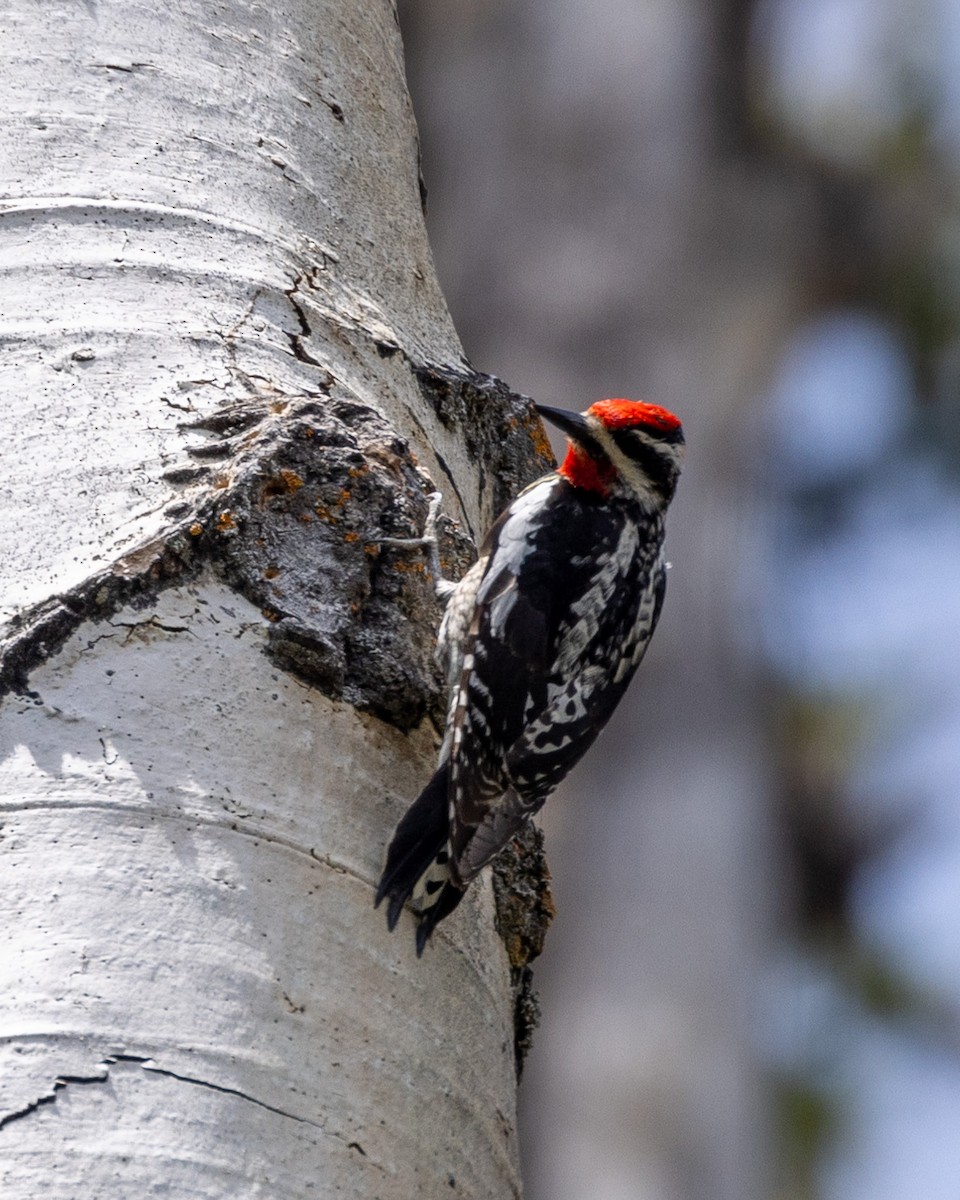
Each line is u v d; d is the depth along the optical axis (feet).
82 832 20.86
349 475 24.35
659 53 78.07
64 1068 19.39
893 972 75.72
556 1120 61.72
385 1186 21.08
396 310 29.40
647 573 33.81
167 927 20.61
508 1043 25.30
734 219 77.10
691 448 72.59
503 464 32.37
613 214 75.51
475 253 75.87
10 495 23.08
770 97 81.35
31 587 22.30
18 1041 19.43
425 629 25.31
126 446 23.73
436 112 79.00
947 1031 75.15
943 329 83.05
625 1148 60.75
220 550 23.12
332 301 27.48
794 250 77.97
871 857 77.46
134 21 27.73
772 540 77.97
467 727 25.86
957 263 80.12
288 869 21.88
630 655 33.32
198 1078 19.89
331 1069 21.09
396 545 24.62
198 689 22.31
